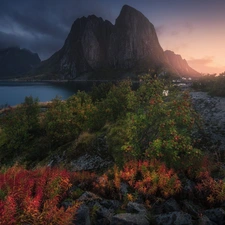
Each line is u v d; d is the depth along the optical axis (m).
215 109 13.33
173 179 6.53
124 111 17.45
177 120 8.71
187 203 5.89
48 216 4.86
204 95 16.66
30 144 21.50
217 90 16.39
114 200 6.34
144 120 9.19
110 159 12.38
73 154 14.48
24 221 4.87
